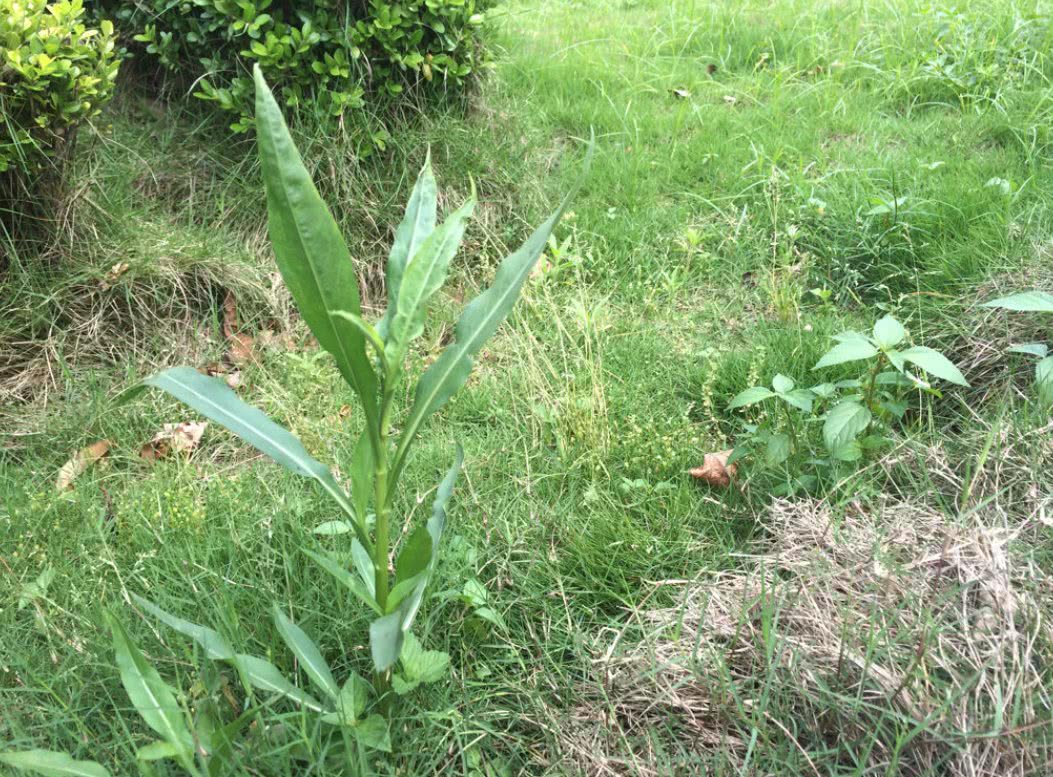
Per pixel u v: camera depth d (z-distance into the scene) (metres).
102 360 3.81
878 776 2.07
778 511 2.88
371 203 4.56
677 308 4.36
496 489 3.10
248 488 3.13
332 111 4.53
